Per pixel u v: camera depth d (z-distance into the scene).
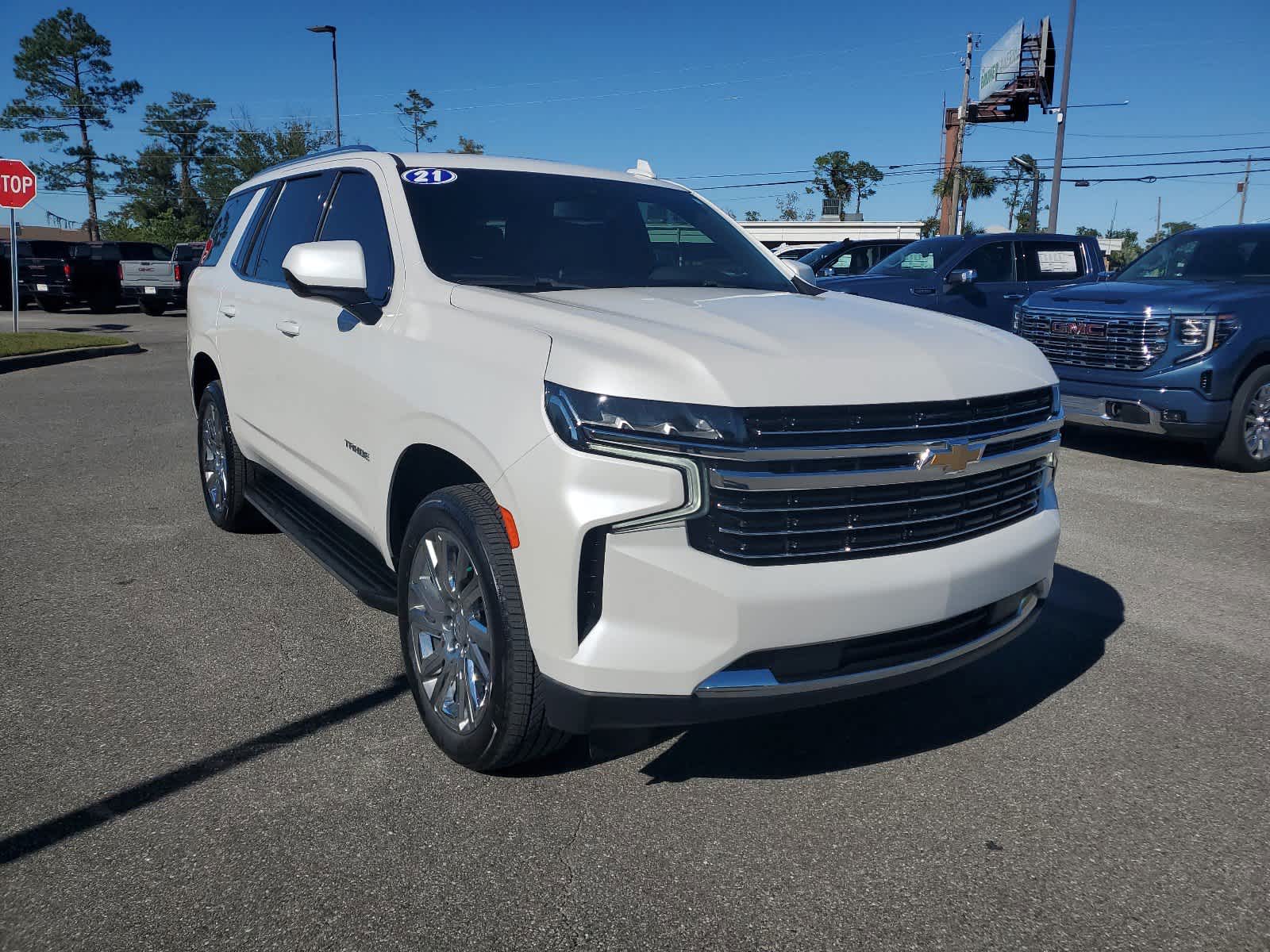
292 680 3.82
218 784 3.05
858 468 2.71
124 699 3.63
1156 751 3.34
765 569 2.63
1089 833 2.85
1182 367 7.71
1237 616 4.63
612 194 4.30
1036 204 50.53
